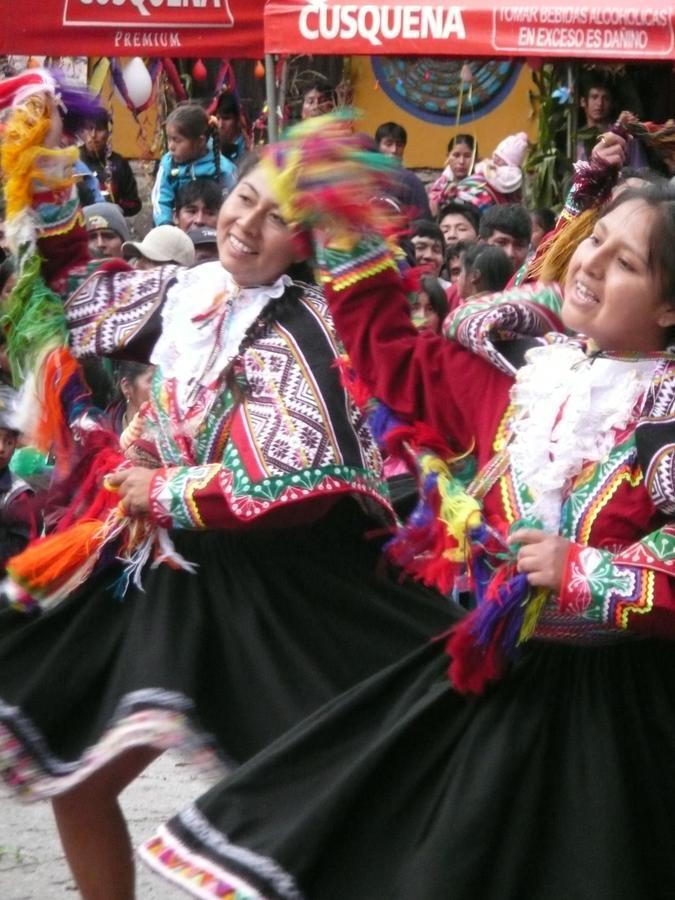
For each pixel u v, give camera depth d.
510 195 15.34
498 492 5.42
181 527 6.47
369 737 5.44
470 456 5.74
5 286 8.06
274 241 6.52
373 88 19.45
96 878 6.57
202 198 13.70
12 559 6.63
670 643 5.26
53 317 6.90
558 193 15.88
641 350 5.24
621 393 5.21
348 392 6.20
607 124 15.99
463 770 5.16
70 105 7.01
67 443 7.02
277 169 6.09
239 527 6.47
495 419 5.52
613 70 16.02
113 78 16.47
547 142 16.02
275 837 5.23
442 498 5.49
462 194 15.27
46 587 6.60
